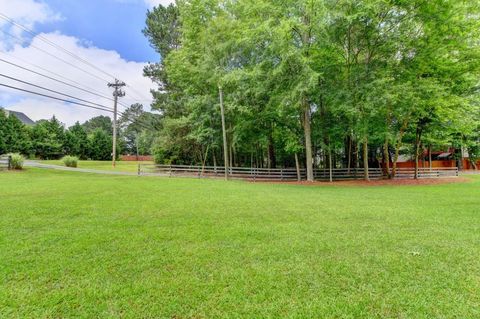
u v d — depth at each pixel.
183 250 4.14
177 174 19.66
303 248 4.23
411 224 5.68
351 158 23.44
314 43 14.72
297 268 3.52
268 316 2.52
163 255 3.94
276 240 4.62
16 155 18.09
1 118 30.22
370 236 4.84
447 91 14.43
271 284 3.11
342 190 11.88
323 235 4.90
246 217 6.23
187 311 2.60
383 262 3.70
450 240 4.62
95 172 19.83
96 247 4.21
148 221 5.76
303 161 24.62
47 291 2.93
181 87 23.02
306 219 6.08
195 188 11.28
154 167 20.95
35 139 34.50
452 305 2.68
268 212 6.76
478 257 3.87
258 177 19.02
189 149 24.62
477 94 16.38
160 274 3.36
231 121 20.00
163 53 25.80
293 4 14.20
